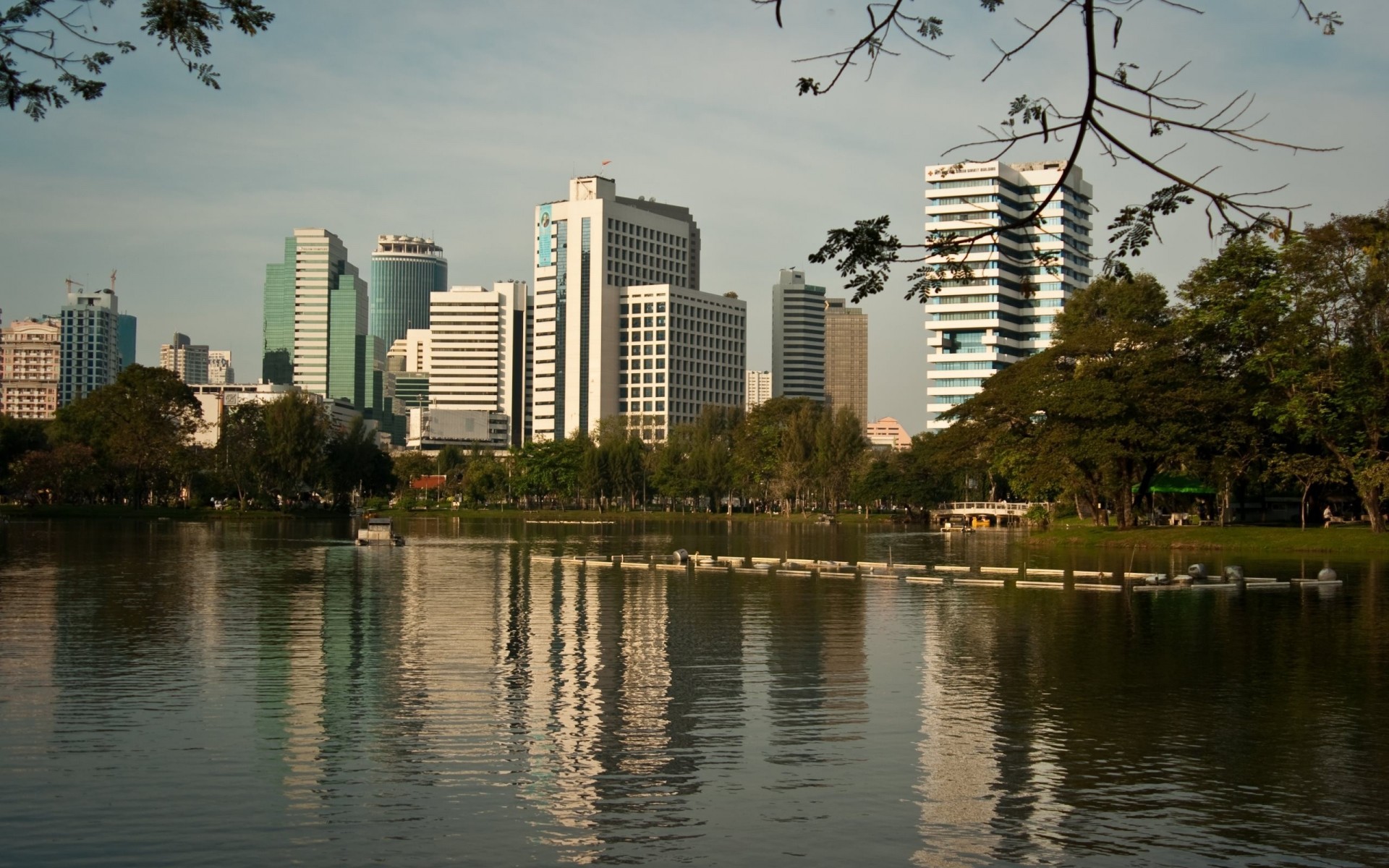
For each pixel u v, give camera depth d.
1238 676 31.20
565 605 47.53
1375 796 20.41
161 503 184.75
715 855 17.38
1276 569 69.69
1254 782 21.22
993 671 31.88
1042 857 17.47
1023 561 79.12
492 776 21.20
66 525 128.75
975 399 103.81
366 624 40.94
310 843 17.69
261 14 17.08
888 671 31.95
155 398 159.12
